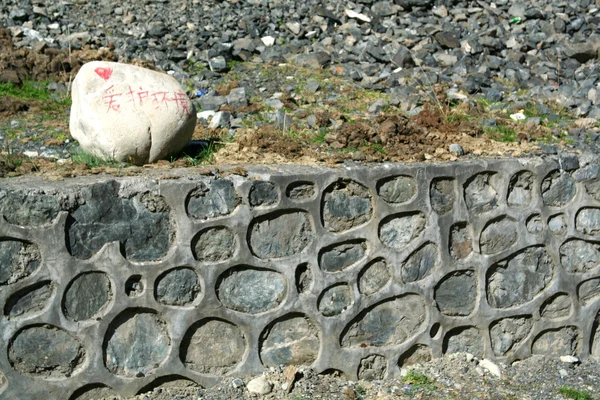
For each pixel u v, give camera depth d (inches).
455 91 292.2
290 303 200.5
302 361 205.3
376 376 213.2
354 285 206.8
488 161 218.4
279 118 249.9
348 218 204.8
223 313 194.4
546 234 228.2
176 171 195.0
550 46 340.5
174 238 187.8
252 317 197.5
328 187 200.8
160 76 207.8
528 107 285.0
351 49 321.4
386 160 216.4
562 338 236.4
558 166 226.4
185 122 206.1
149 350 188.7
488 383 214.4
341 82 297.1
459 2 363.9
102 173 191.3
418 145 231.1
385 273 210.8
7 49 287.6
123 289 183.2
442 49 331.0
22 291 174.2
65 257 176.2
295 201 197.8
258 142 224.1
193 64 304.7
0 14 316.8
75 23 323.3
